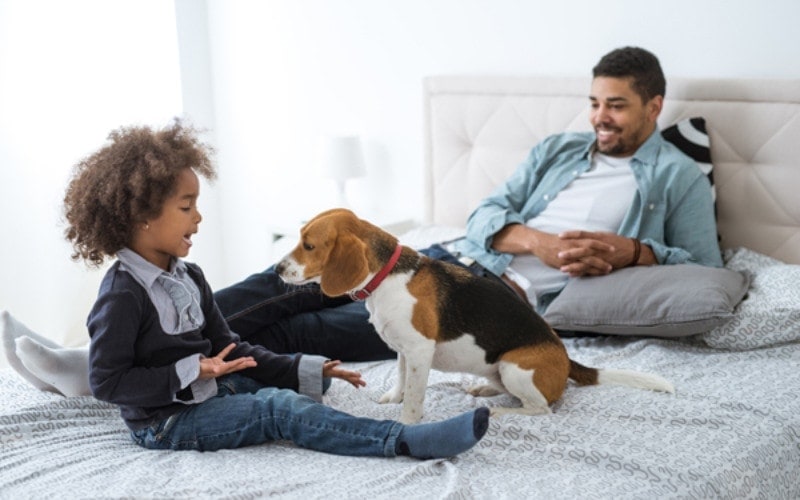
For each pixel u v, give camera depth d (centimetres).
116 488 154
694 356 225
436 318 180
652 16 285
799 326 220
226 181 424
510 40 318
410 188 361
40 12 350
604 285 236
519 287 260
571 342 242
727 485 164
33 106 350
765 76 267
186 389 177
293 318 234
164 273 177
